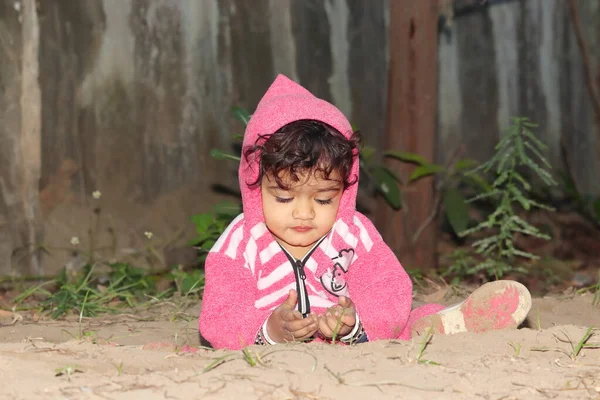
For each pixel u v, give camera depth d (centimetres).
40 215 852
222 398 336
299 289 449
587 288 673
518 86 1048
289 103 457
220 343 432
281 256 450
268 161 421
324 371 366
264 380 354
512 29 1043
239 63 920
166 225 888
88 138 873
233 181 920
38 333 550
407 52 833
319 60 949
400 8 834
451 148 1020
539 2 1056
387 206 851
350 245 461
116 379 359
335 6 954
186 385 349
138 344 519
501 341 430
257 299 449
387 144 850
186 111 904
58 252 852
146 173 891
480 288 454
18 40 844
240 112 732
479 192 959
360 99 967
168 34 895
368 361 382
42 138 857
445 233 1000
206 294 444
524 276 830
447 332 453
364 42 967
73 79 866
